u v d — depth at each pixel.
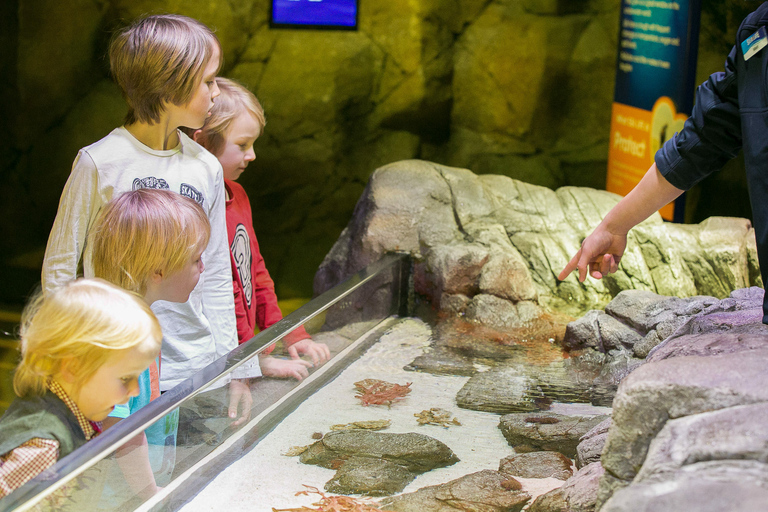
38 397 1.45
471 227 4.17
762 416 1.17
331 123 10.47
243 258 2.74
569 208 4.41
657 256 4.15
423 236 4.09
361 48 10.30
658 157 2.08
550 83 10.27
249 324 2.79
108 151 2.08
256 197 10.49
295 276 9.99
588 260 2.25
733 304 2.72
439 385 2.72
